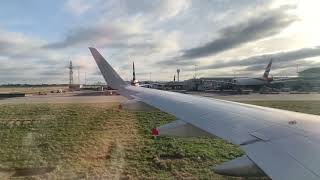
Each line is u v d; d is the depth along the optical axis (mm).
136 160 10695
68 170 9680
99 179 8836
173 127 5797
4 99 46375
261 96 47875
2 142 13922
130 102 8766
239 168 3838
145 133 15344
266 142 3674
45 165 10242
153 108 7543
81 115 22281
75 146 12844
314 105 29156
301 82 72000
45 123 19078
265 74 71750
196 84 71875
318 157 3049
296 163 3047
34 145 13164
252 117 4949
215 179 8648
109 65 11680
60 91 77562
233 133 4281
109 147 12570
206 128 4824
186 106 6730
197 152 11477
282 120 4547
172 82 74875
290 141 3553
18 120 20672
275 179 2893
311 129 3928
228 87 70062
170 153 11430
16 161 10781
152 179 8789
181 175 9070
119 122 18922
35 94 63406
